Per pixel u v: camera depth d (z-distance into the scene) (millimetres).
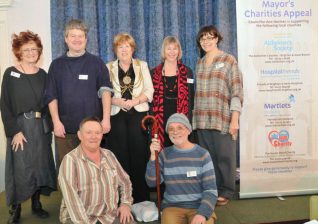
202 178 2326
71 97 2619
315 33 3127
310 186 3260
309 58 3139
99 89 2697
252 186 3195
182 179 2354
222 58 2945
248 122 3133
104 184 2264
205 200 2223
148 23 3729
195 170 2332
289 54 3115
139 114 2850
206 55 3033
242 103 3012
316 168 3244
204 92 2988
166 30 3717
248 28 3062
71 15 3557
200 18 3799
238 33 3057
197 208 2320
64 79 2627
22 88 2652
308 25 3117
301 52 3127
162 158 2461
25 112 2656
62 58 2672
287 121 3166
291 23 3096
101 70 2705
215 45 2998
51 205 3170
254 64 3092
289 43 3107
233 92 2902
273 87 3125
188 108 2947
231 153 2988
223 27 3719
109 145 2879
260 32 3074
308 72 3146
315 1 3107
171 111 2900
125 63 2854
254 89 3109
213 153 3076
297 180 3236
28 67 2723
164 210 2342
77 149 2285
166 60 2947
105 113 2654
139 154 2881
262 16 3064
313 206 1732
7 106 2627
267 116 3145
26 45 2635
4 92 2627
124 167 2875
